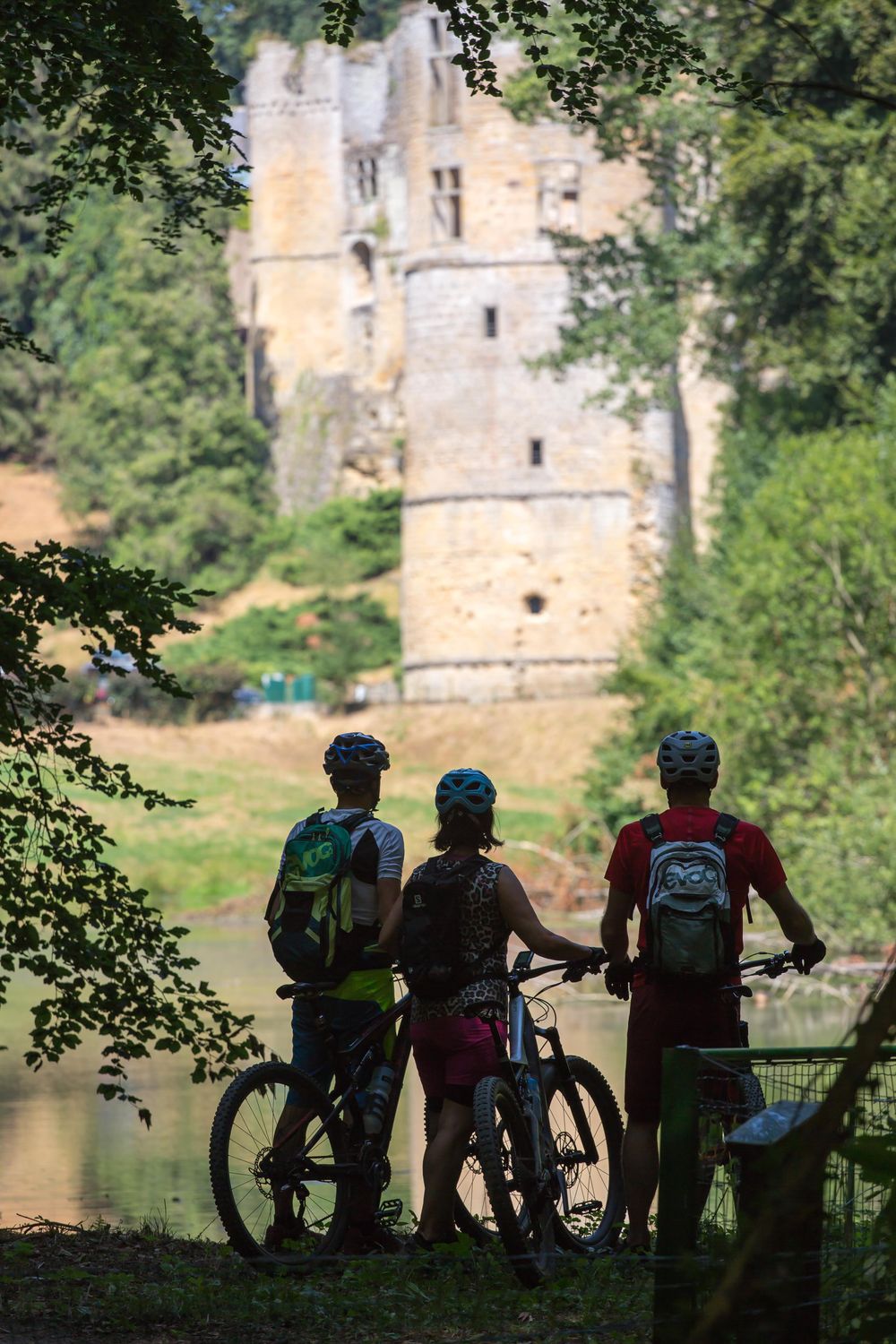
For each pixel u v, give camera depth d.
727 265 96.00
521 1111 14.85
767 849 14.81
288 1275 14.75
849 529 66.62
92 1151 33.22
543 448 170.75
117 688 166.75
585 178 168.75
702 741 15.16
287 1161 14.93
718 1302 6.99
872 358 90.19
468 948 14.81
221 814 125.31
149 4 21.27
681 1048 10.48
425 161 172.12
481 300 170.62
